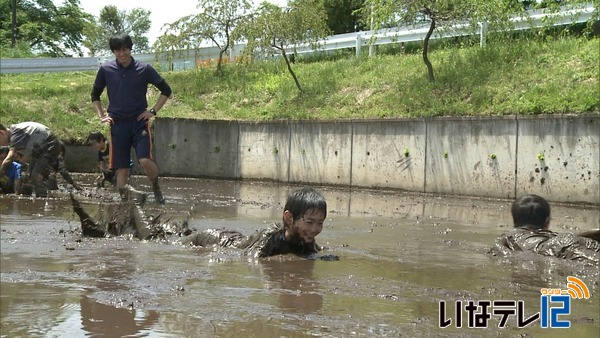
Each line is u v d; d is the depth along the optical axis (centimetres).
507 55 1579
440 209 1111
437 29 1739
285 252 555
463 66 1619
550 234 620
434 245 654
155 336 286
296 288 404
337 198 1309
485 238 722
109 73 961
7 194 1116
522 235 620
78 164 1909
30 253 527
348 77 1900
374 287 417
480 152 1384
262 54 2070
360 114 1656
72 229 682
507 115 1341
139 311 332
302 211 542
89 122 1977
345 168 1630
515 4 1634
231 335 290
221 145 1875
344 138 1631
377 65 1905
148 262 490
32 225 716
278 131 1773
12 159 1090
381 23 1748
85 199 1045
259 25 1939
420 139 1487
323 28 2008
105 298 360
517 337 308
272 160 1784
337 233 733
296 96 1903
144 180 1709
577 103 1258
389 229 789
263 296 376
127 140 977
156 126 1902
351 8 2803
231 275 443
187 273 446
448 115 1448
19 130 1090
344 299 376
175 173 1902
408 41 1998
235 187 1564
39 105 2033
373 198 1330
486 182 1374
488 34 1705
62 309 333
